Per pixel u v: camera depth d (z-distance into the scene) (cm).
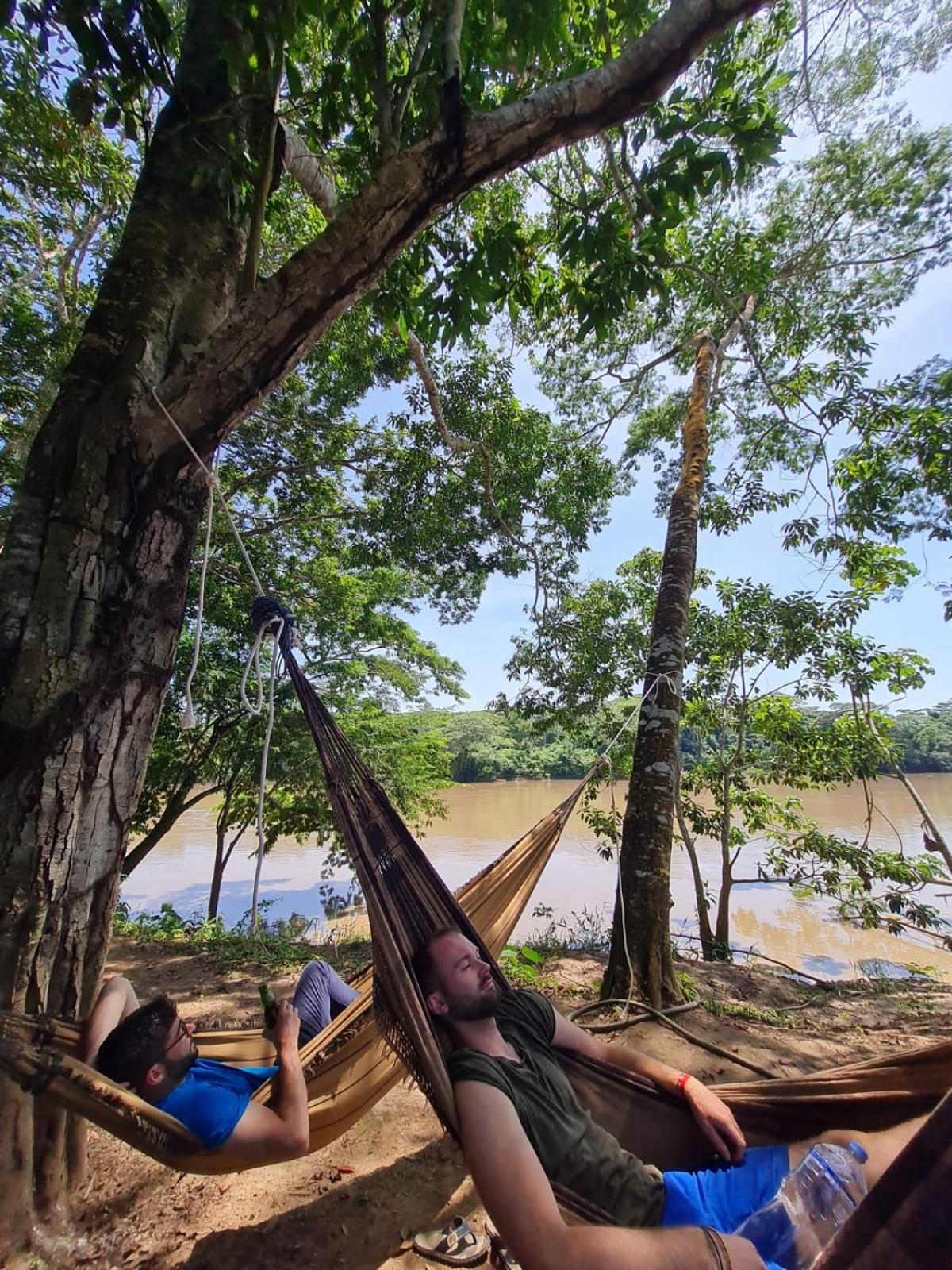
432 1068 143
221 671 859
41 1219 176
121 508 187
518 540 789
